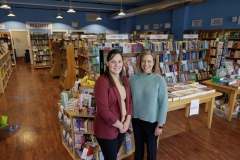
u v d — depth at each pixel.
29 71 8.95
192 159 2.44
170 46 4.27
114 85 1.55
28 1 8.44
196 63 4.94
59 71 7.52
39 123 3.49
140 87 1.74
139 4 10.90
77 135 2.36
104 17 13.15
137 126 1.86
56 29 11.80
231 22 6.46
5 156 2.51
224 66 4.16
